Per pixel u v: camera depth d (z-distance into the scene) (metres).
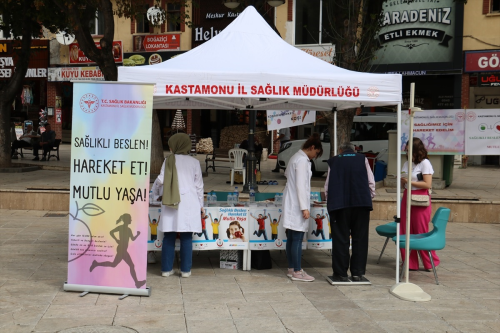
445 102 22.59
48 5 16.73
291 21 24.12
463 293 6.52
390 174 15.25
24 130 27.73
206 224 7.27
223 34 7.77
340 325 5.35
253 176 13.27
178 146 6.82
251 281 6.91
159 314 5.59
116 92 6.15
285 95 6.54
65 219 11.18
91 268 6.24
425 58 21.67
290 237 7.02
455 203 11.66
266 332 5.14
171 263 7.06
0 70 28.36
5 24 17.91
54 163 19.91
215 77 6.51
